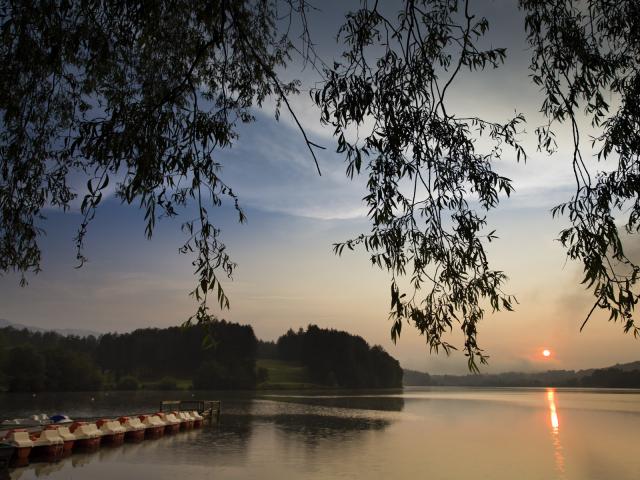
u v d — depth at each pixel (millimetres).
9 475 20438
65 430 25906
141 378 156625
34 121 5965
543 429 39625
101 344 163625
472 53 4895
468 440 32875
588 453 27375
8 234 6082
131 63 6293
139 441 30812
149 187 4438
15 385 102250
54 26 5090
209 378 142125
